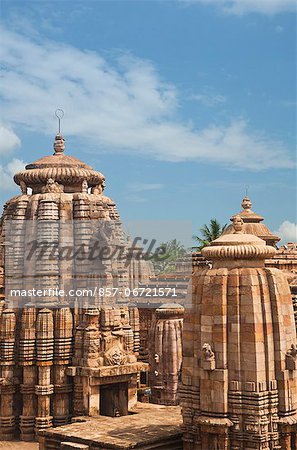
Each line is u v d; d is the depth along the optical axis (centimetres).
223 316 3066
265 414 3006
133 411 4397
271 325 3075
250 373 3012
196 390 3158
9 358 4553
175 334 5297
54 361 4500
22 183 4962
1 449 4288
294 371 3098
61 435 3509
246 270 3091
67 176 4909
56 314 4541
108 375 4369
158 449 3369
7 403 4566
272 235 5888
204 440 3083
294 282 4978
